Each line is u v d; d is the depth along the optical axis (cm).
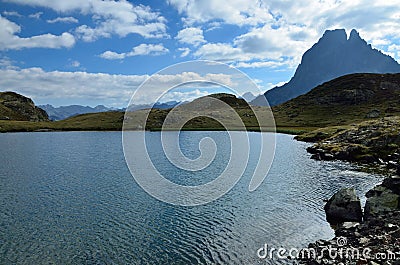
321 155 10044
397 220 3575
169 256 3203
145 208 4725
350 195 4288
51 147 13312
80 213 4512
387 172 7438
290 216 4338
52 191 5788
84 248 3394
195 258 3152
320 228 3891
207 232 3800
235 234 3731
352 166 8369
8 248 3397
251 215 4391
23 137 18488
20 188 6019
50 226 4022
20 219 4275
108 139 16425
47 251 3331
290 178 6850
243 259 3112
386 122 11650
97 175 7219
